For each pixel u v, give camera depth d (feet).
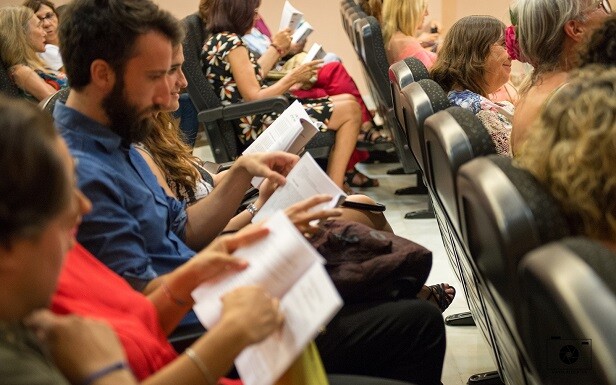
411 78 8.34
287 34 14.19
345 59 21.89
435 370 6.04
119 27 5.33
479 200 3.90
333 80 13.91
